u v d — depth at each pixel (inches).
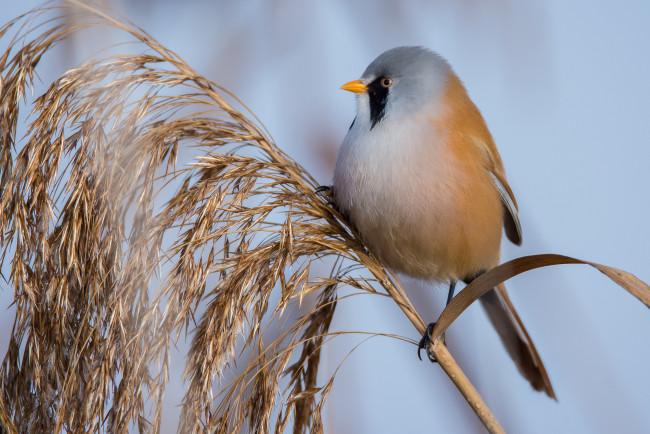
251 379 128.6
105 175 128.6
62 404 128.2
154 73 129.0
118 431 128.2
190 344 128.6
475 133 132.0
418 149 131.3
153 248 128.5
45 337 128.5
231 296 128.6
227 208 129.0
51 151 128.6
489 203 132.0
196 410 128.3
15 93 128.7
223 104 129.3
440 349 129.0
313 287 129.1
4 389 128.5
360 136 131.6
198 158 129.1
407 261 131.8
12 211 128.6
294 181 129.6
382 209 131.3
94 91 128.7
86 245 128.5
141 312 128.4
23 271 128.6
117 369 128.3
